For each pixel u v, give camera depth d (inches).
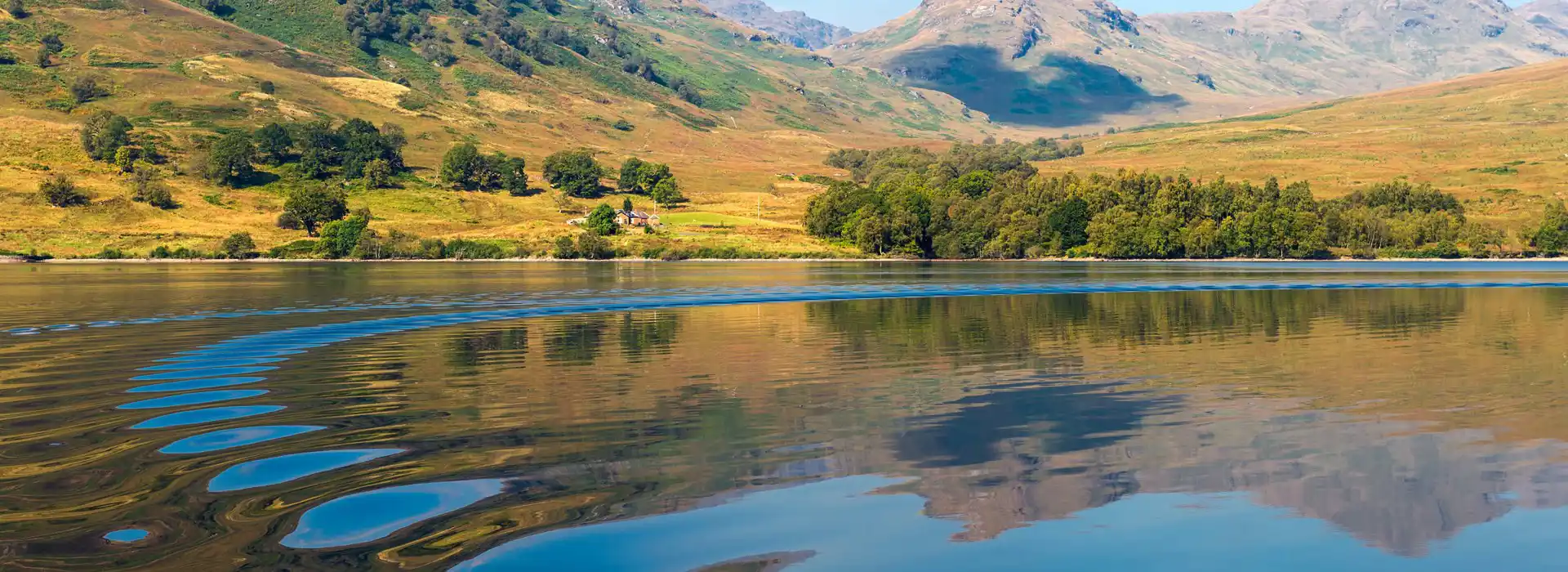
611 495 607.5
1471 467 674.2
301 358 1325.0
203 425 834.2
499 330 1721.2
